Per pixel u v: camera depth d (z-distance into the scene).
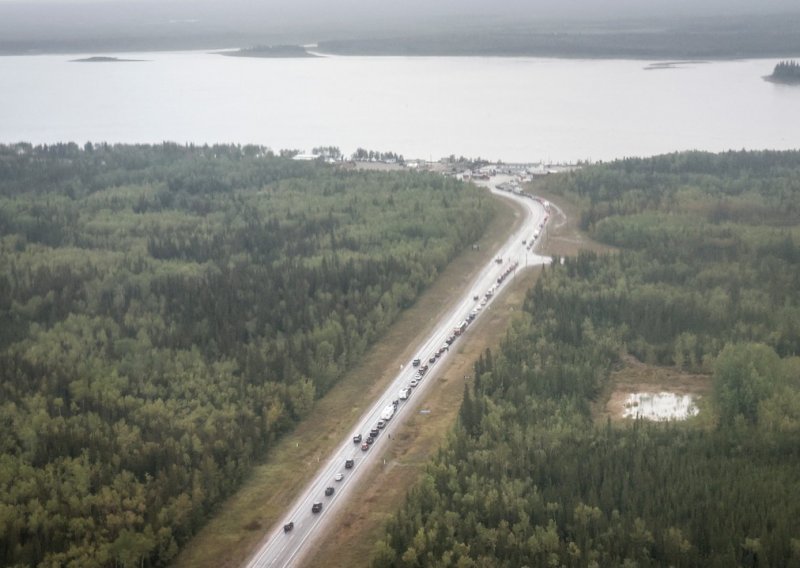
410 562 190.00
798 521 195.88
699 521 197.75
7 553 193.00
